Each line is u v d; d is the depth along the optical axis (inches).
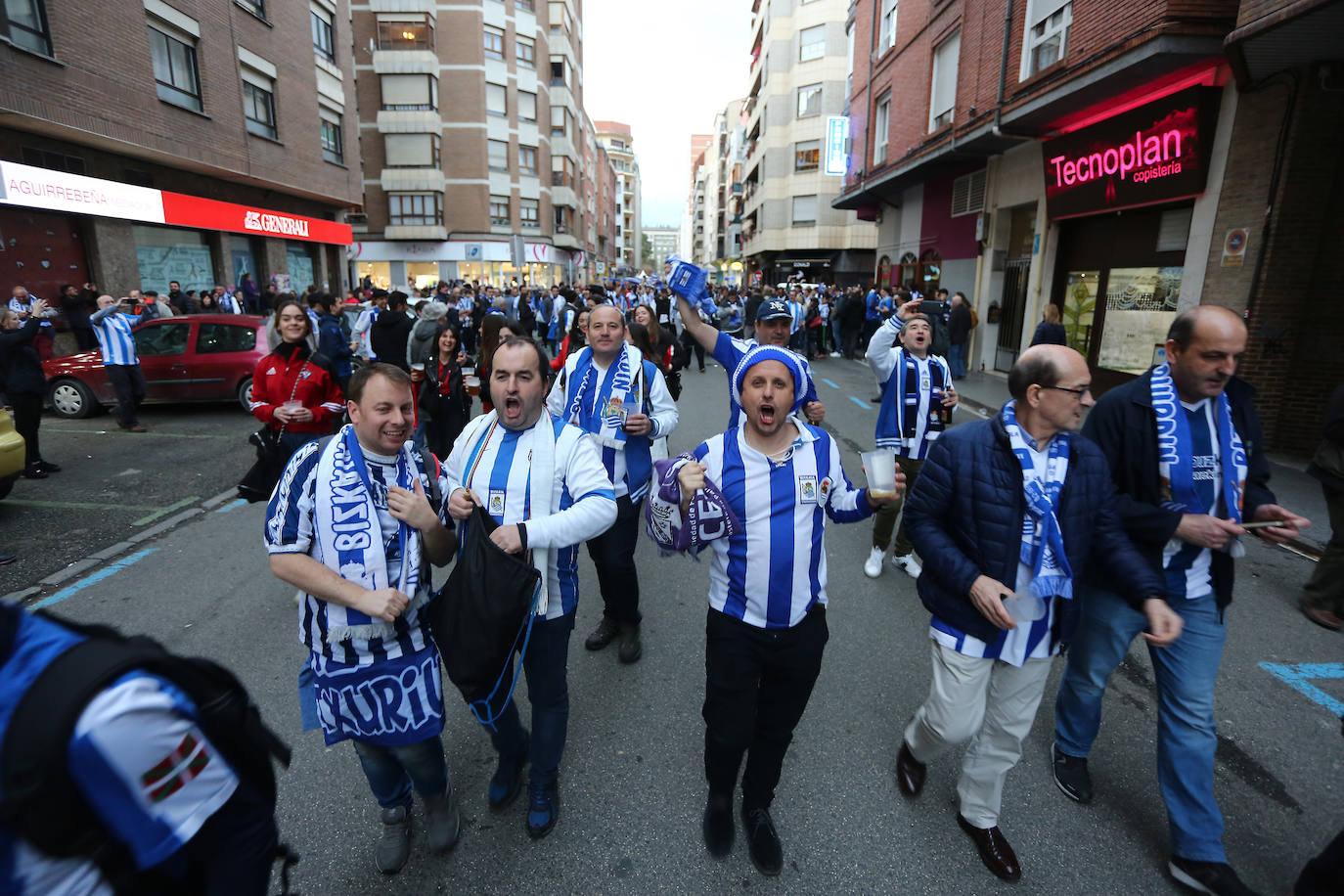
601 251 3043.8
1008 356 559.2
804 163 1456.7
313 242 886.4
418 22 1413.6
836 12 1366.9
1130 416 93.4
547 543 85.8
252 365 380.5
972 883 91.8
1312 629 161.2
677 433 354.6
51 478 271.1
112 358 344.5
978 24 502.9
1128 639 98.0
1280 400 310.3
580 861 95.1
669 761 115.6
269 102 739.4
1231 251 319.6
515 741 103.7
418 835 99.6
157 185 605.9
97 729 37.4
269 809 50.3
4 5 430.0
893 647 153.1
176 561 196.2
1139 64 321.7
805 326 658.2
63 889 39.1
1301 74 284.0
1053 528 85.0
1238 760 116.3
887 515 187.0
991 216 563.5
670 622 165.9
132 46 529.7
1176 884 91.8
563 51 1779.0
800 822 102.6
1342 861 73.6
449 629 81.1
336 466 78.0
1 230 474.0
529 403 90.0
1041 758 117.6
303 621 80.9
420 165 1465.3
